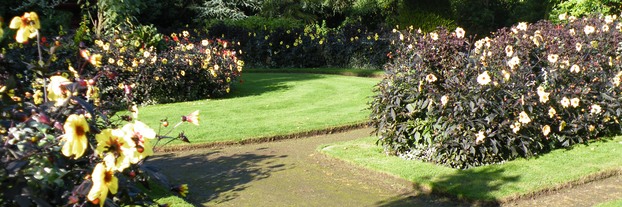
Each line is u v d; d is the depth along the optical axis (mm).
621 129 6930
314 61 19547
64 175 2322
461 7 26047
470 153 5758
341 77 15688
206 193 5383
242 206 4977
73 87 2381
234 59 12078
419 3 21844
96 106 3279
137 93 10742
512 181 5215
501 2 27141
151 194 5082
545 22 9641
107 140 2119
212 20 22578
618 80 6898
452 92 5809
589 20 8656
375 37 17984
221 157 6797
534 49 6918
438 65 6211
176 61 11047
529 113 5977
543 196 5023
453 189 5055
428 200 5066
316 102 10688
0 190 2170
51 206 2207
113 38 11398
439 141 5875
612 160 5824
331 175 5918
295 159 6617
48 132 2451
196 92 11375
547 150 6312
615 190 5148
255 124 8391
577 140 6582
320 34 19797
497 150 5699
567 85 6637
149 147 2189
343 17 28828
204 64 11305
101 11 13531
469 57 6234
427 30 20984
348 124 8359
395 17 22922
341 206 4957
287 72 18266
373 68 18188
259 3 26156
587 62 7016
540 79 6625
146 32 11922
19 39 2393
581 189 5199
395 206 4941
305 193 5332
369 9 27156
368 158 6230
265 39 19672
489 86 5805
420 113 6137
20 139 2225
